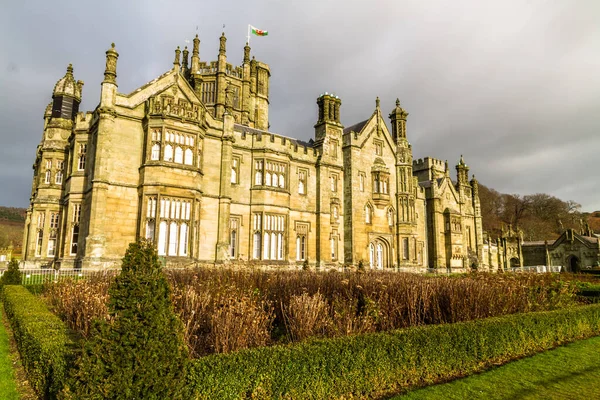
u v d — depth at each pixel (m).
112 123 28.19
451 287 16.16
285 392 8.30
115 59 29.02
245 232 35.16
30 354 9.34
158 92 30.28
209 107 50.72
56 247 34.03
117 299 6.46
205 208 31.58
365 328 12.53
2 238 106.00
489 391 9.69
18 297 15.41
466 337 11.74
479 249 61.97
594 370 11.38
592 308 16.61
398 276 19.55
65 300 14.88
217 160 32.91
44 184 35.38
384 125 48.50
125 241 27.86
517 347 13.17
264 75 58.34
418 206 53.19
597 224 122.62
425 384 10.37
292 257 37.84
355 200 43.28
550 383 10.30
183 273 19.98
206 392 7.37
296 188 39.38
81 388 5.97
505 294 16.92
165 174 28.64
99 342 6.22
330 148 43.12
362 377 9.41
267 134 36.81
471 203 63.62
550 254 72.81
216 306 12.89
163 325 6.51
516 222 122.06
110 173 27.78
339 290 17.05
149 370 6.18
